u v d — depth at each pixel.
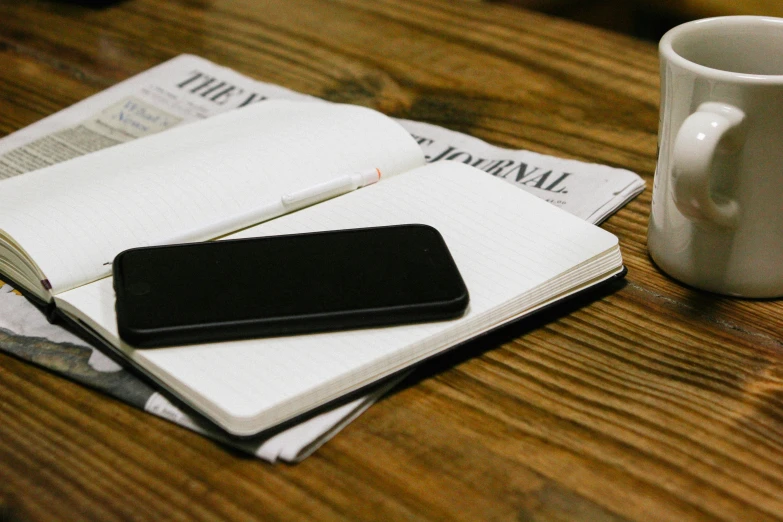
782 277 0.47
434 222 0.49
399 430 0.40
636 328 0.46
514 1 1.20
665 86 0.45
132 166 0.52
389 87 0.77
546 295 0.45
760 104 0.41
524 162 0.63
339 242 0.45
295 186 0.52
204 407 0.37
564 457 0.38
